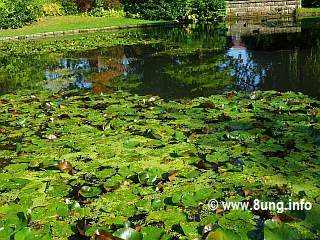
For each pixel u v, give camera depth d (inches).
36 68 404.2
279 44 461.4
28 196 143.0
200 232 118.1
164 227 121.6
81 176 157.6
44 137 198.7
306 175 147.0
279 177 146.6
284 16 788.6
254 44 472.1
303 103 229.3
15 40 631.8
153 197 138.9
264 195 134.4
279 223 113.7
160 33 632.4
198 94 270.4
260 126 193.6
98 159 171.0
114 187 144.3
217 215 125.2
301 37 500.4
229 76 319.3
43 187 149.9
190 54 430.9
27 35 642.2
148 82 314.3
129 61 410.0
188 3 795.4
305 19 708.7
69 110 237.5
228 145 176.7
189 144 180.9
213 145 177.8
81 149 181.8
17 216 128.3
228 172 152.6
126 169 157.9
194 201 133.3
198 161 158.6
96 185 149.8
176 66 370.9
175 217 125.8
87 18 822.5
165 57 420.8
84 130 203.2
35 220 127.9
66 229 122.9
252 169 153.6
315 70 320.8
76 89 301.0
